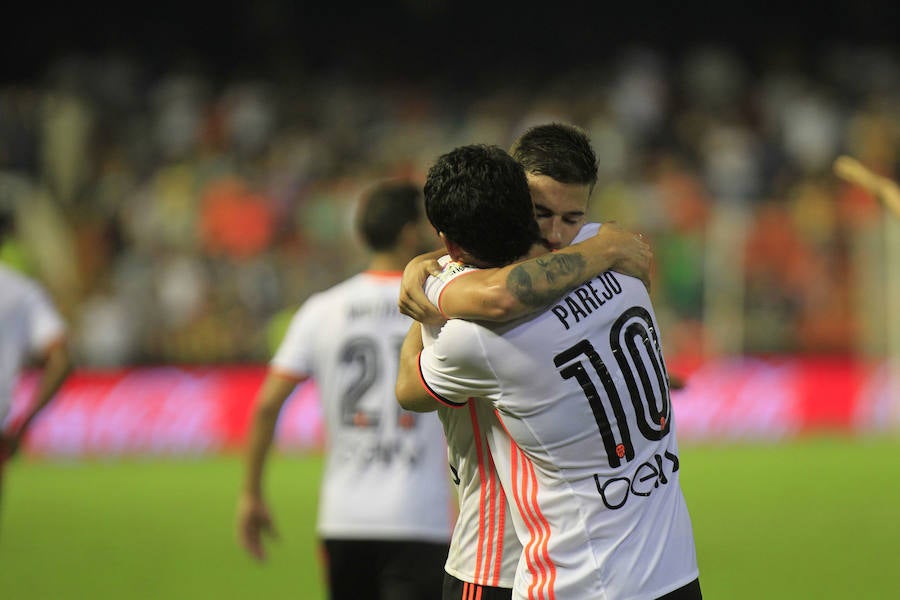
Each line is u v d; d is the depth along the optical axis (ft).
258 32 232.12
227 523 98.48
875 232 156.25
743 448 143.33
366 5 236.84
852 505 104.42
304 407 141.18
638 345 32.35
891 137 205.87
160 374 138.21
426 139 197.36
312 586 77.00
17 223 154.10
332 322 48.14
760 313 157.07
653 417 32.27
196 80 209.77
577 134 33.12
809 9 245.86
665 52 240.94
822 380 154.40
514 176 31.17
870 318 156.25
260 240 167.84
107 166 183.01
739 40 241.96
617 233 32.81
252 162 188.65
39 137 181.78
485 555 33.63
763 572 79.77
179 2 230.07
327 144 195.62
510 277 30.42
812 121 208.54
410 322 47.91
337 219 166.81
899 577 77.92
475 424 33.27
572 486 31.35
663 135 208.23
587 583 30.86
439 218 31.63
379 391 47.19
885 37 243.19
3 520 100.53
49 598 73.92
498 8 238.68
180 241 165.17
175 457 136.98
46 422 133.18
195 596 74.38
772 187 189.16
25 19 222.69
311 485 116.47
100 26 225.97
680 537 32.07
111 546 89.76
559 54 238.89
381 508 46.19
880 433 154.51
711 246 157.89
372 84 225.76
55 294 152.15
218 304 156.25
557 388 31.12
